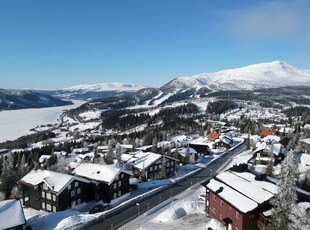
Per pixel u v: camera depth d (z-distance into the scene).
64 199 65.62
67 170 96.31
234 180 57.75
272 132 155.88
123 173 74.62
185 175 94.31
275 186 52.81
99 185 71.38
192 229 52.22
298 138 136.38
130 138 193.75
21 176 89.06
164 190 78.06
